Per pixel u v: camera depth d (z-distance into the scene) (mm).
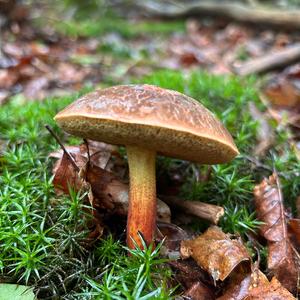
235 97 172
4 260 91
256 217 117
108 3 586
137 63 317
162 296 79
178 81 196
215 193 123
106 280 84
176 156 102
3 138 142
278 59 278
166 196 114
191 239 101
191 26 504
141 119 80
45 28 414
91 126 86
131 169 98
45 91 243
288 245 104
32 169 118
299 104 217
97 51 378
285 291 89
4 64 288
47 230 94
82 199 104
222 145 87
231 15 467
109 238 102
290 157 140
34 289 89
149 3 581
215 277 91
